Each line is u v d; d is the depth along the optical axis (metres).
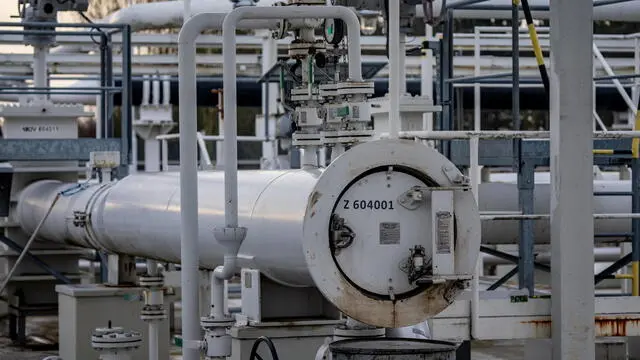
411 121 11.84
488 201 13.25
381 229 7.81
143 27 22.48
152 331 11.38
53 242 16.55
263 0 19.06
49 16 17.19
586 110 9.09
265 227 9.04
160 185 11.82
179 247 10.88
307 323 9.24
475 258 7.93
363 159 7.74
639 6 16.14
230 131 8.43
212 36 23.11
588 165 9.09
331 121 8.80
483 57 21.88
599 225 13.77
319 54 9.55
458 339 9.35
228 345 8.80
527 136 9.29
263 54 20.72
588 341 9.09
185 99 8.99
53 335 16.80
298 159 16.19
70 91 18.97
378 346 7.50
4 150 16.31
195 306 8.99
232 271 8.60
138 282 13.75
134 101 24.81
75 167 17.20
